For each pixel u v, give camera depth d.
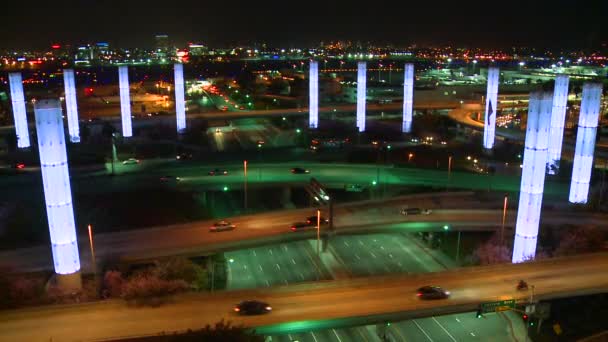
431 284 61.91
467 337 66.19
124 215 104.50
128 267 77.19
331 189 120.44
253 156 158.50
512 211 96.25
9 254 79.81
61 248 70.12
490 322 69.25
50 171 68.19
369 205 99.56
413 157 156.38
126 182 118.88
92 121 193.88
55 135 67.38
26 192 113.25
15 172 128.88
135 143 172.88
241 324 51.00
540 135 73.25
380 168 130.25
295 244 98.62
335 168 129.25
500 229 88.69
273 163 138.88
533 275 64.50
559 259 68.56
